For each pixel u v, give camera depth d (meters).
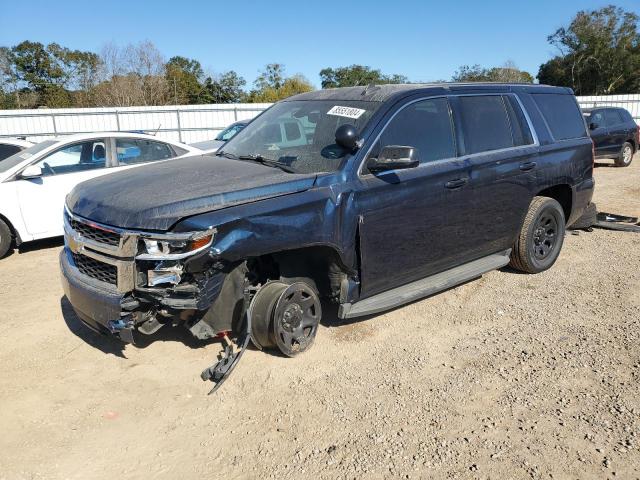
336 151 4.34
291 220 3.80
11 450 3.23
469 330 4.75
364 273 4.33
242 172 4.17
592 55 49.66
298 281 4.23
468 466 3.04
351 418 3.50
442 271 5.12
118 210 3.66
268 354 4.30
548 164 5.77
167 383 3.95
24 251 7.70
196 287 3.53
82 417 3.56
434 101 4.88
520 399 3.67
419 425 3.41
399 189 4.42
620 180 13.27
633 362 4.09
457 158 4.94
